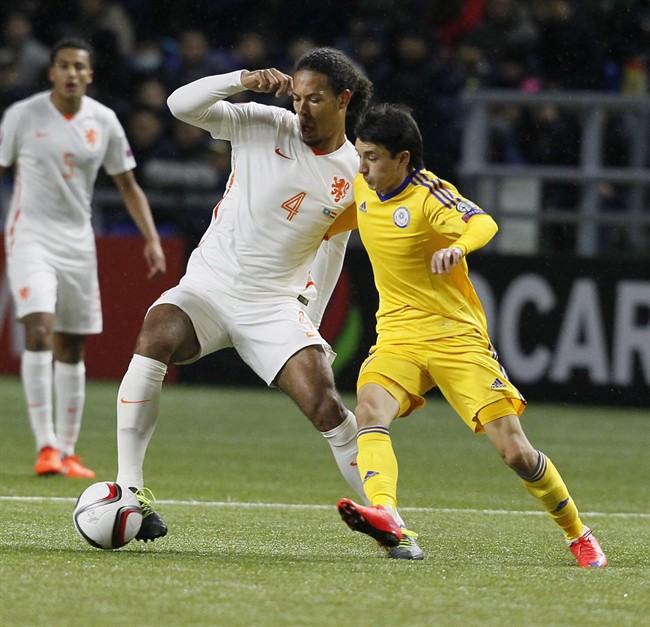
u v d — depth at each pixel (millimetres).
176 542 17328
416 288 16594
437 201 16109
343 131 17094
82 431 33719
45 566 14523
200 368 46969
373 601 13023
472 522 20922
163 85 50719
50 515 19688
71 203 26375
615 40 52688
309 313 17953
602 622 12477
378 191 16547
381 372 16547
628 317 43219
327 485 25578
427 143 49406
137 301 45562
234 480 25844
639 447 34188
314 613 12383
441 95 50125
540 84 52219
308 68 16547
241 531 18766
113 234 48188
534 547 18188
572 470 29297
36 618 11906
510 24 52156
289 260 17062
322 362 16859
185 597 12953
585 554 16422
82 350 26531
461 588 13891
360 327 44250
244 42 52969
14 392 42562
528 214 45656
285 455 30484
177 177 47812
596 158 46000
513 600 13344
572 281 43406
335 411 16703
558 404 43625
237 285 16969
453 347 16453
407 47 50438
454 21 55656
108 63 52344
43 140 26141
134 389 16672
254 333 16922
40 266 26031
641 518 22125
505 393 16312
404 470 28656
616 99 45719
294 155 16984
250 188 17031
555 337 43500
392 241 16469
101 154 26656
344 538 18281
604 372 43406
